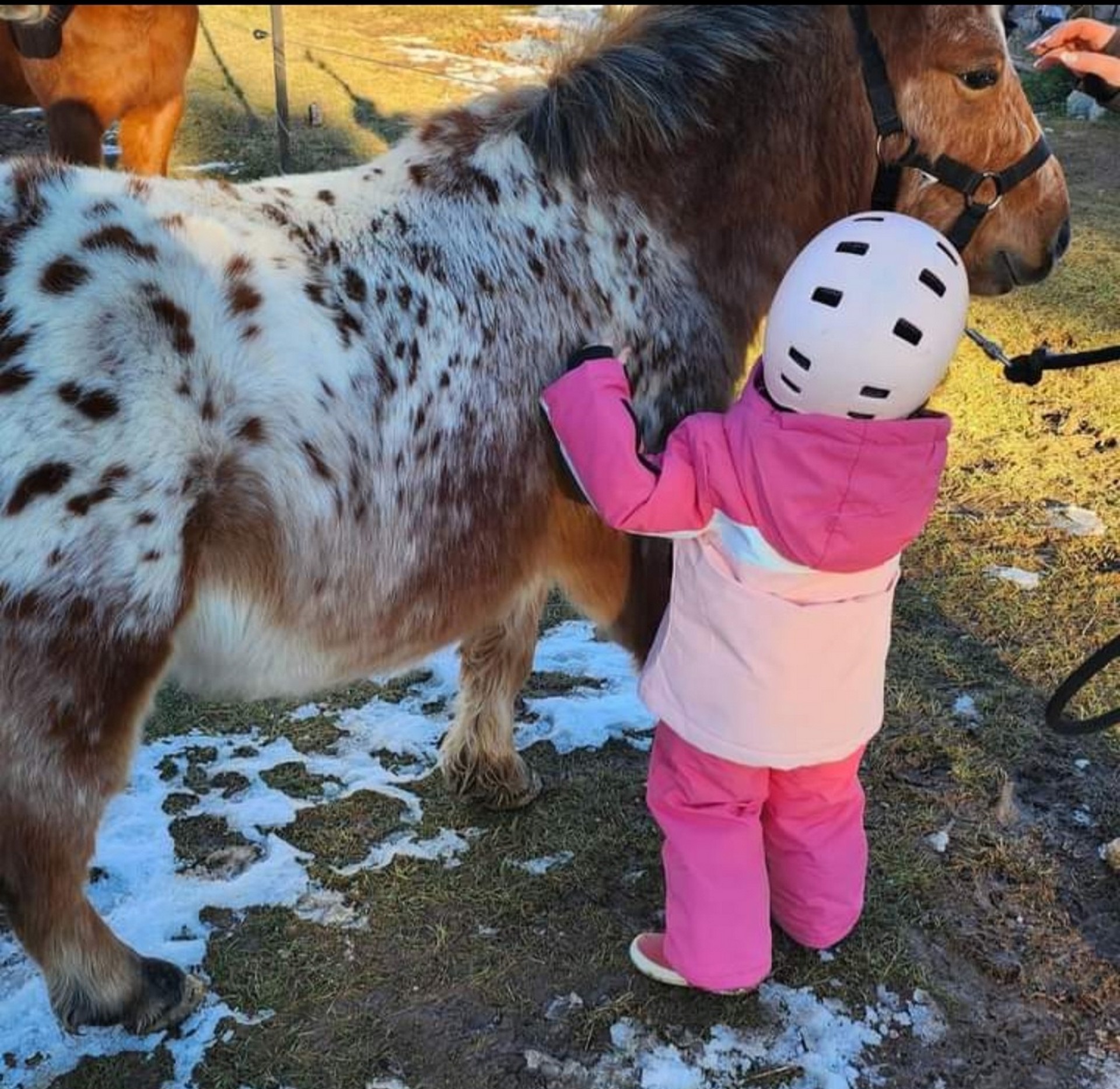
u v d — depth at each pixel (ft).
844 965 7.72
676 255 7.16
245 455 5.84
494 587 7.04
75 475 5.46
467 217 6.71
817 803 7.42
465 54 36.14
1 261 5.57
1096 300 18.98
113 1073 6.84
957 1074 7.06
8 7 15.71
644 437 7.18
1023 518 13.12
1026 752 9.66
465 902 8.11
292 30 38.32
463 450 6.50
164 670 6.07
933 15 6.70
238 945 7.71
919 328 5.63
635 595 7.51
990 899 8.27
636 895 8.25
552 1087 6.86
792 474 5.81
